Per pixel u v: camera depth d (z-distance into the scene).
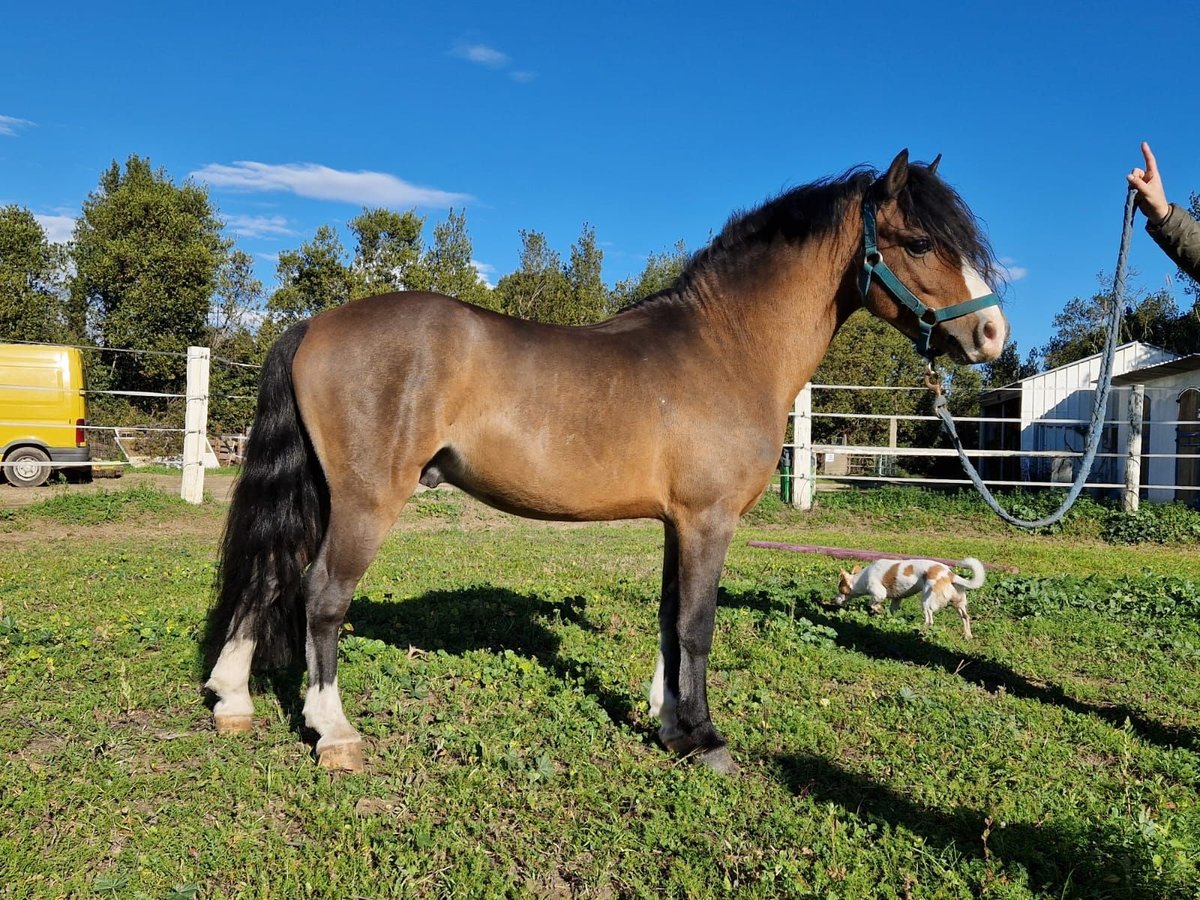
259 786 3.21
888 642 5.72
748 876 2.79
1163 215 3.36
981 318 3.66
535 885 2.70
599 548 9.69
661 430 3.46
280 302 31.19
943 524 12.62
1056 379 20.88
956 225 3.66
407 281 32.88
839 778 3.51
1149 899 2.63
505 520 12.71
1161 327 29.98
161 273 32.22
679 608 3.67
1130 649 5.67
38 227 34.59
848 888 2.65
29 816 2.89
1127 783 3.51
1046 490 18.88
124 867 2.67
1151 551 11.01
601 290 43.91
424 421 3.28
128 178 35.50
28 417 15.22
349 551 3.30
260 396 3.50
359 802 3.17
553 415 3.36
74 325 34.47
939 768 3.62
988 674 5.12
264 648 3.59
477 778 3.30
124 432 26.91
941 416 4.12
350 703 4.02
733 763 3.58
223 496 13.69
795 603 6.75
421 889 2.65
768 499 14.01
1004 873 2.76
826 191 3.82
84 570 7.26
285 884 2.59
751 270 3.80
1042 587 7.38
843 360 27.38
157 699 3.98
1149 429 17.36
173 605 5.82
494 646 5.16
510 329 3.45
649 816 3.15
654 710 3.90
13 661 4.35
